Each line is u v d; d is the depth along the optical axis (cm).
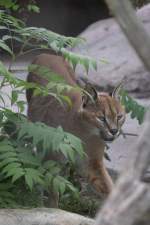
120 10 385
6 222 880
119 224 381
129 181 384
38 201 1024
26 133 959
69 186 952
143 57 384
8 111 986
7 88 1662
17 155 930
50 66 1207
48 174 939
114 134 1073
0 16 1008
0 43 952
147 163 382
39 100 1159
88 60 970
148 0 2341
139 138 386
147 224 380
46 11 2981
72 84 1165
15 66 2148
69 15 3025
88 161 1097
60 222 909
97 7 3056
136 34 384
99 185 1093
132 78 2048
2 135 1000
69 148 920
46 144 921
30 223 894
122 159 1354
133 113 1161
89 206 1136
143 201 379
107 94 1118
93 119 1073
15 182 998
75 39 994
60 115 1116
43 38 1002
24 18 1711
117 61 2131
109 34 2319
